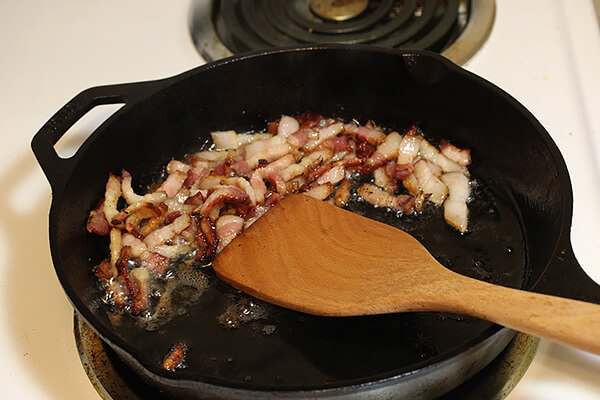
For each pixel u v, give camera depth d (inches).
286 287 14.1
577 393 13.0
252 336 14.3
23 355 14.0
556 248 12.7
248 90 17.0
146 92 15.8
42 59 19.4
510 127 15.5
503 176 16.1
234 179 16.1
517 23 19.0
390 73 16.5
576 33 18.5
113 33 19.9
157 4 20.5
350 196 16.4
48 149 14.7
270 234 14.9
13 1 21.1
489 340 12.1
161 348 14.2
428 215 15.9
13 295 14.9
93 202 15.6
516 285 14.7
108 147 15.7
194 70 16.1
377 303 13.4
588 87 17.3
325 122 17.6
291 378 13.7
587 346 11.4
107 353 14.0
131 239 15.4
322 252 14.4
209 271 15.2
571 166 15.9
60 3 21.0
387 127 17.5
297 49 16.4
